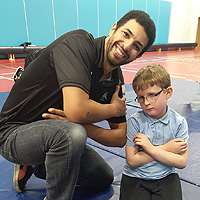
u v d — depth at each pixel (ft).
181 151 3.11
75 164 2.62
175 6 35.86
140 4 31.12
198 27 43.09
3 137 2.92
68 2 24.12
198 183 3.79
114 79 3.43
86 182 3.71
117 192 3.71
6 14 20.35
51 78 2.88
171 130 3.19
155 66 3.17
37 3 22.00
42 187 3.84
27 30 22.00
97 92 3.29
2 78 12.74
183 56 26.35
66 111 2.65
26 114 3.04
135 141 3.19
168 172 3.27
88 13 26.16
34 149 2.73
